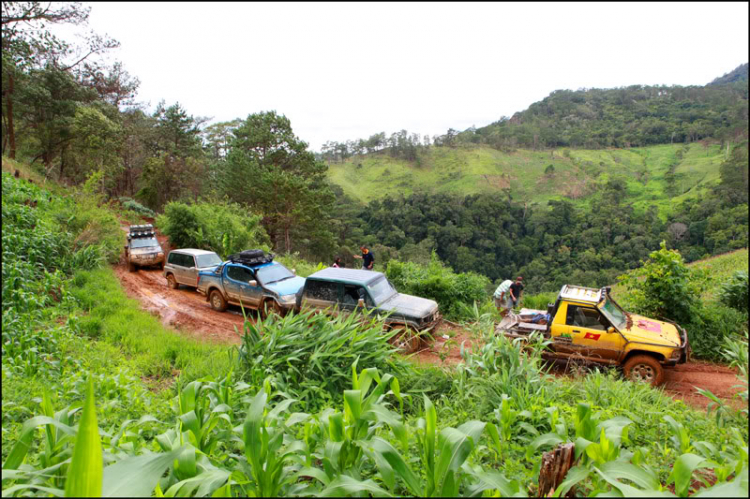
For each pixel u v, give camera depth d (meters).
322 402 5.43
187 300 14.24
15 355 7.40
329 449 2.80
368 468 3.24
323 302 9.56
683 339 7.56
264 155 43.12
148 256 18.39
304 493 2.50
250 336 6.54
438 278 12.48
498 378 5.46
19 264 11.66
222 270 12.70
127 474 1.76
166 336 9.49
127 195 52.50
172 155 50.03
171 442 2.85
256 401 2.87
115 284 14.77
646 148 192.50
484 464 3.60
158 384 7.26
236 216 24.78
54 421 2.81
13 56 28.83
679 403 5.57
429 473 2.61
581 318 7.83
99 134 36.22
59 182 36.62
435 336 9.69
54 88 35.44
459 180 176.00
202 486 2.42
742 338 8.62
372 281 9.62
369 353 5.99
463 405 5.15
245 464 3.00
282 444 3.03
